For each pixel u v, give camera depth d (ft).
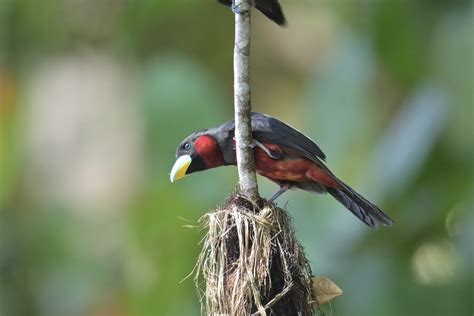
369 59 41.19
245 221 26.45
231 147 28.99
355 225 39.09
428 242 41.98
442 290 40.93
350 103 40.06
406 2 43.01
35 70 53.31
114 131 52.70
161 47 53.36
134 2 53.42
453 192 41.19
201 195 39.86
